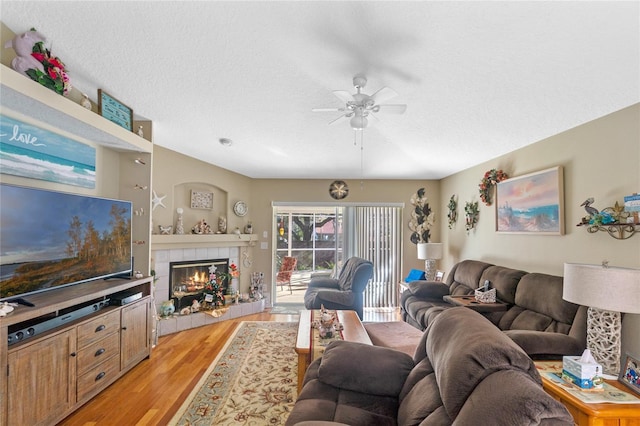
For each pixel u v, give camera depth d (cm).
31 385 204
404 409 161
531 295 310
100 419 236
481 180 468
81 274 269
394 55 233
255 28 214
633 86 230
